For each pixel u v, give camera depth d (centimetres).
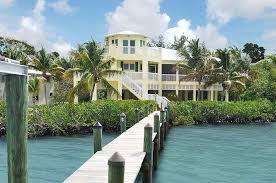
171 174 1602
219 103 3953
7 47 4506
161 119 2244
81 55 3550
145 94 3975
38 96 4447
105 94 4334
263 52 8981
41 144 2436
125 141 1540
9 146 540
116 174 570
